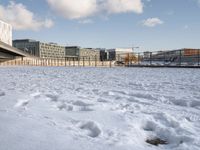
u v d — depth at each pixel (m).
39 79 10.49
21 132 2.51
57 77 11.96
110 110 3.79
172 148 2.32
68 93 5.72
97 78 11.17
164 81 9.36
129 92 6.05
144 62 32.09
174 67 25.86
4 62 62.25
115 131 2.69
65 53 148.88
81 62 59.94
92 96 5.29
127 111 3.77
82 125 2.98
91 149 2.12
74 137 2.42
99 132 2.67
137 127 2.91
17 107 3.94
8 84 7.95
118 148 2.17
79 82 8.93
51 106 4.08
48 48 132.88
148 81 9.39
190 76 12.33
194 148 2.24
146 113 3.66
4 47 52.00
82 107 4.00
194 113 3.70
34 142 2.23
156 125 2.96
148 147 2.28
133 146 2.25
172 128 2.85
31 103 4.32
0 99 4.61
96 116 3.38
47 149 2.08
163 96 5.39
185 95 5.54
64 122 3.03
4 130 2.57
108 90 6.46
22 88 6.69
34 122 2.94
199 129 2.84
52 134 2.48
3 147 2.11
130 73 15.77
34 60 67.12
